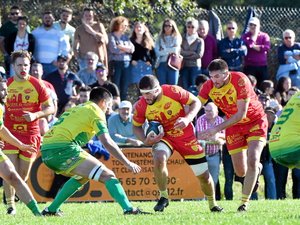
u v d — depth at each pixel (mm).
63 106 43562
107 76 45625
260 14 54000
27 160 30562
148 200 37969
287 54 49438
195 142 27312
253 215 23750
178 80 47406
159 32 49281
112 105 42688
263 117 27734
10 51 45375
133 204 33250
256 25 48938
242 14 54438
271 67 51812
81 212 28031
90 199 37438
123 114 39250
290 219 21750
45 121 37969
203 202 33812
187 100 27000
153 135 26875
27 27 45938
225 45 47906
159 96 27016
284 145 23516
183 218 23000
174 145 27344
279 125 23906
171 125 27203
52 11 53469
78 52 45906
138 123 27594
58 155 25031
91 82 44688
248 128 27688
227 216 23469
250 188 27016
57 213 26422
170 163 38062
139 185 37969
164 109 27000
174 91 27062
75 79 43906
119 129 39219
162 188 27391
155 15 52938
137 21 48469
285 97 46062
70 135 25109
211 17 50312
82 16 47781
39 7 53625
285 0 62625
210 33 50219
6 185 28328
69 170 25156
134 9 53469
